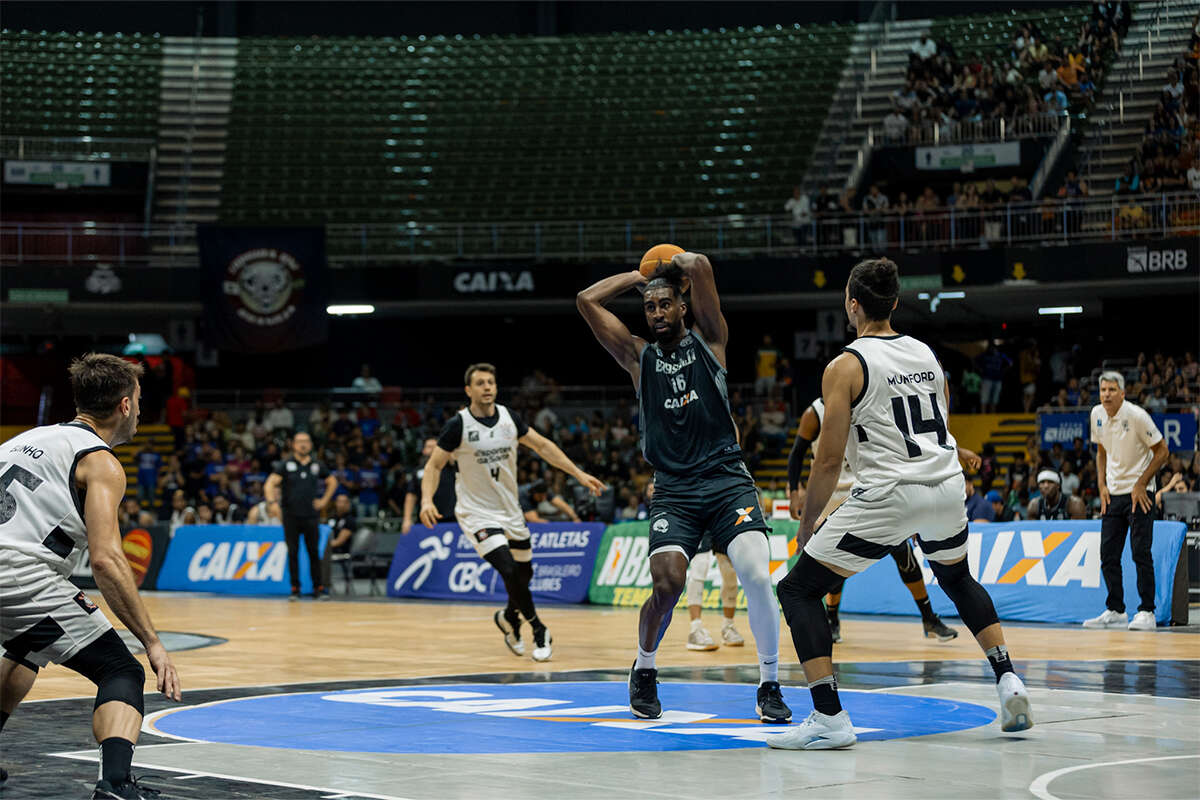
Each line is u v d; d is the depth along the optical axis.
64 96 30.44
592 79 31.23
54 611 3.66
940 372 4.98
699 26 34.88
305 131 29.84
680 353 5.47
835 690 4.70
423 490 8.66
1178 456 16.88
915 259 22.33
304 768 4.31
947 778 4.06
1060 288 22.44
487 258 24.81
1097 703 5.87
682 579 5.31
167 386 26.50
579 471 8.62
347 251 25.89
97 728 3.62
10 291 23.62
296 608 13.59
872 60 29.62
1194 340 23.16
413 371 27.89
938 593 11.62
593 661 8.17
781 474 23.14
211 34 34.69
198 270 23.92
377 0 35.31
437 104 30.61
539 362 27.75
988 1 32.47
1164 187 22.55
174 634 10.29
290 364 27.89
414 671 7.62
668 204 27.03
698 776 4.12
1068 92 25.66
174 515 20.34
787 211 25.33
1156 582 10.66
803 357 26.20
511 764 4.38
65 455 3.73
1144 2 26.42
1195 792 3.80
